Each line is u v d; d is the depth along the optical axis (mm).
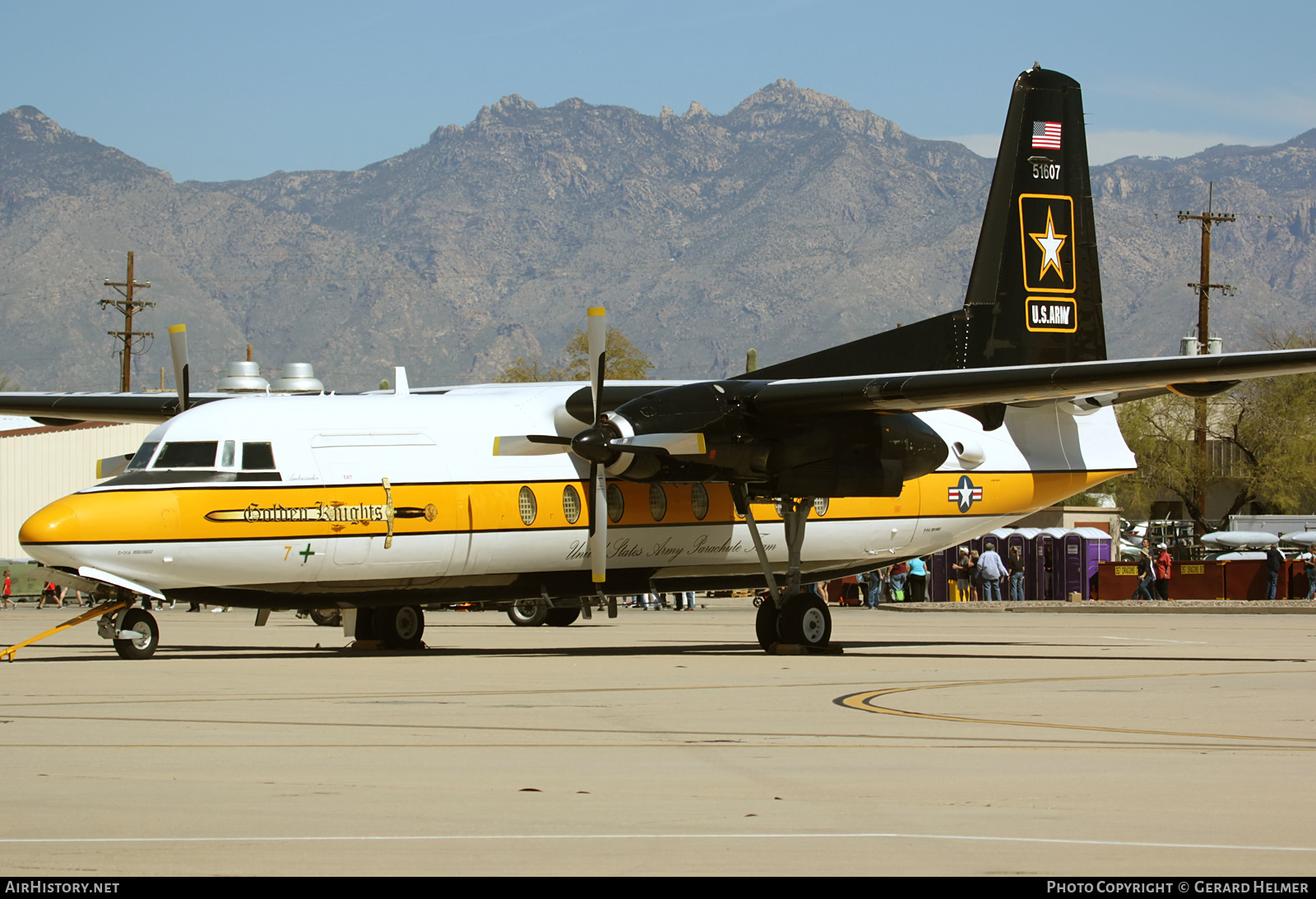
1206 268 124875
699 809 15734
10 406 49094
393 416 39469
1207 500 153000
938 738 21875
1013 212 47125
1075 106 48531
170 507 35562
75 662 36344
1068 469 49594
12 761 19062
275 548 36469
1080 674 33781
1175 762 19344
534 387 43375
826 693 28953
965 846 13727
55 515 34781
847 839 14047
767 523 44812
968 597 92312
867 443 40875
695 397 39250
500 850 13477
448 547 38938
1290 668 36125
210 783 17328
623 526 42312
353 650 43406
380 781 17594
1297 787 17312
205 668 34406
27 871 12492
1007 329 46875
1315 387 131625
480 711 25141
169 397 48250
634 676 32625
